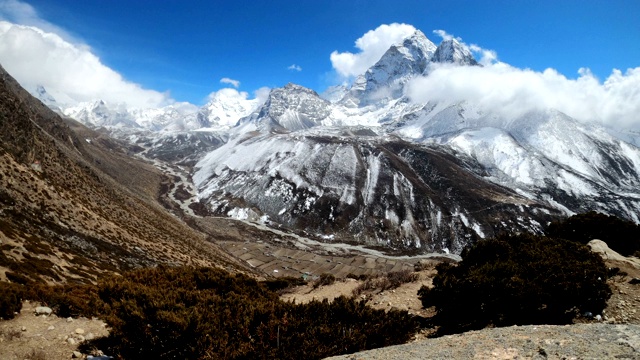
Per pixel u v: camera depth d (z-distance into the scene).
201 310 12.13
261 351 10.66
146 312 11.33
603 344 8.11
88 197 74.56
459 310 14.78
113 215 74.38
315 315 13.16
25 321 12.38
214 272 19.22
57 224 48.09
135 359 10.69
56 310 13.45
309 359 10.76
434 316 16.34
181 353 10.64
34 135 78.75
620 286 15.80
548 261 16.22
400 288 21.95
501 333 9.82
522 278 15.06
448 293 15.33
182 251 74.94
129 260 51.44
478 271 15.97
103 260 44.88
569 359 7.58
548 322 13.86
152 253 61.59
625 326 9.16
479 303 14.55
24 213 43.66
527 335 9.36
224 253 105.62
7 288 13.36
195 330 10.83
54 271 27.47
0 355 10.15
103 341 11.98
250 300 14.35
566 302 13.88
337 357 9.81
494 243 18.73
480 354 8.48
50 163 76.12
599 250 22.66
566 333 9.12
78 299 14.58
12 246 27.42
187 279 17.97
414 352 9.21
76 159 121.31
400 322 13.41
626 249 26.17
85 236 50.28
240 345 10.82
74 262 35.25
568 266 15.44
